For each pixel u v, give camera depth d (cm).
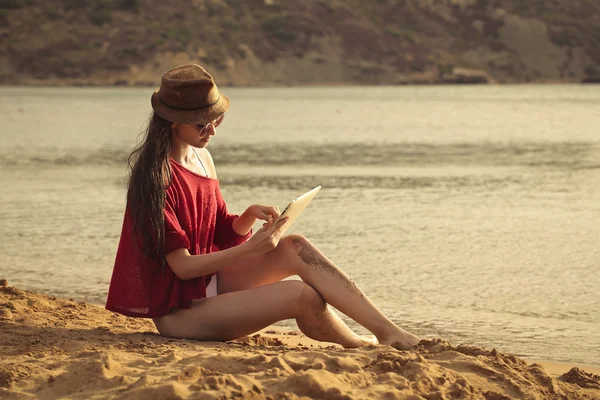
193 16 13788
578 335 675
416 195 1541
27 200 1485
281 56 13675
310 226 1191
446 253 1000
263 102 7719
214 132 535
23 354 488
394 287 837
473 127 3991
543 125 4122
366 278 874
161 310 530
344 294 520
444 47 14850
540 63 14988
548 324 707
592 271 902
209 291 550
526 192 1582
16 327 561
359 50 14238
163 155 518
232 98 8831
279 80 13188
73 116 4928
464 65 14500
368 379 424
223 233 567
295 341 632
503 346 647
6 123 4206
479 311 750
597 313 741
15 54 12412
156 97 523
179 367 445
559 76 14825
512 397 428
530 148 2702
